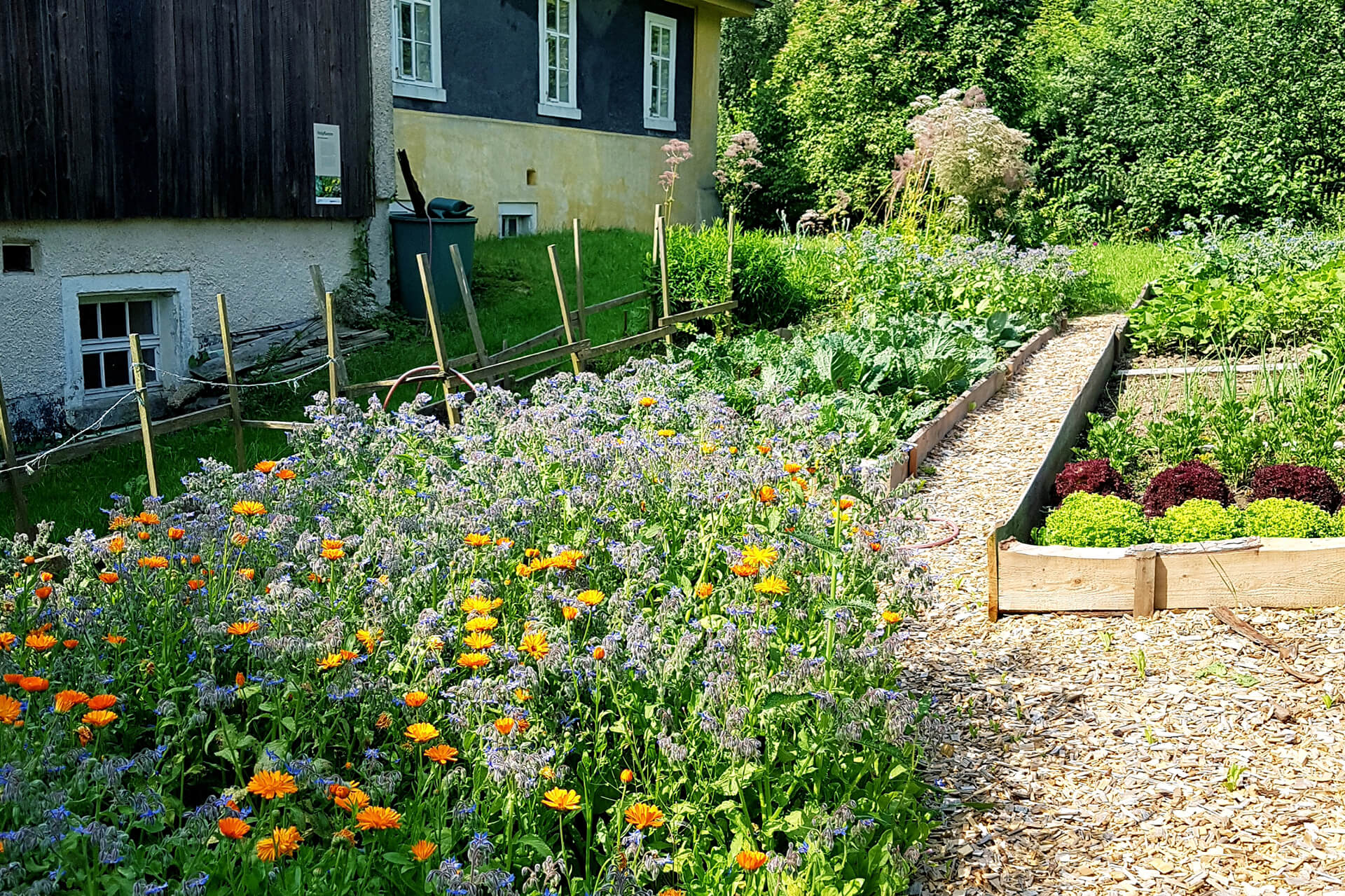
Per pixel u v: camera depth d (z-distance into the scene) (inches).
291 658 117.6
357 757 123.6
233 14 371.6
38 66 313.7
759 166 850.8
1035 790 144.2
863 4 898.7
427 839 103.8
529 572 140.1
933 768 149.1
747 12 826.2
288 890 95.5
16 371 322.3
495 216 638.5
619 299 389.4
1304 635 179.2
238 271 389.1
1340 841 131.0
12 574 148.9
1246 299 379.2
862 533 153.7
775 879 109.8
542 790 111.5
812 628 141.9
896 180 679.1
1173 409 318.0
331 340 260.7
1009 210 737.0
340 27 415.2
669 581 154.3
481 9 608.4
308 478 177.6
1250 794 141.0
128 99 340.8
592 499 160.7
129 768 103.1
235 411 247.9
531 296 498.3
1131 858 130.6
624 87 730.8
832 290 497.4
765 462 178.7
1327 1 785.6
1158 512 231.1
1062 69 986.7
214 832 97.3
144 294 362.9
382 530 150.0
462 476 185.6
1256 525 203.5
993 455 289.0
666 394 249.8
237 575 145.6
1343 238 605.0
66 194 325.1
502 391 231.8
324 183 414.6
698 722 122.0
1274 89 789.9
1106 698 165.6
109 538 152.4
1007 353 403.2
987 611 194.9
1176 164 786.2
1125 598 190.9
